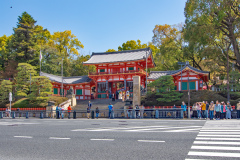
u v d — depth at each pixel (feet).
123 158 24.93
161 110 90.84
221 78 155.53
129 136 39.37
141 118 91.50
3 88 147.54
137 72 161.89
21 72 149.69
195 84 141.38
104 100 149.69
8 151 29.78
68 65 231.50
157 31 197.67
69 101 137.90
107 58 177.17
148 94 127.44
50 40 246.47
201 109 84.48
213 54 124.67
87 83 180.24
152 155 25.94
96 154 27.02
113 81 172.24
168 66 203.10
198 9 113.50
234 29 118.52
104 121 73.97
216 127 50.34
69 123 67.51
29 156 26.86
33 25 211.82
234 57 151.12
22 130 51.44
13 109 135.85
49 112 112.78
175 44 186.29
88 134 42.75
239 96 115.14
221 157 24.52
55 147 31.63
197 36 117.08
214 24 111.96
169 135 39.50
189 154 26.03
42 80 137.59
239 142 32.37
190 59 189.47
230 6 112.16
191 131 43.93
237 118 79.56
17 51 188.24
